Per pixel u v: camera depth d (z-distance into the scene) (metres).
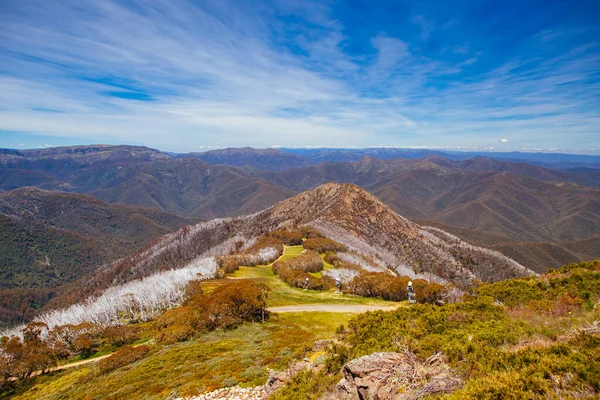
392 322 19.89
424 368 12.80
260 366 25.52
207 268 99.62
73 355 56.53
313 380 16.28
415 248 192.12
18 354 51.75
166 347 40.66
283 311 53.75
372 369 13.27
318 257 103.25
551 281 23.86
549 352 11.28
